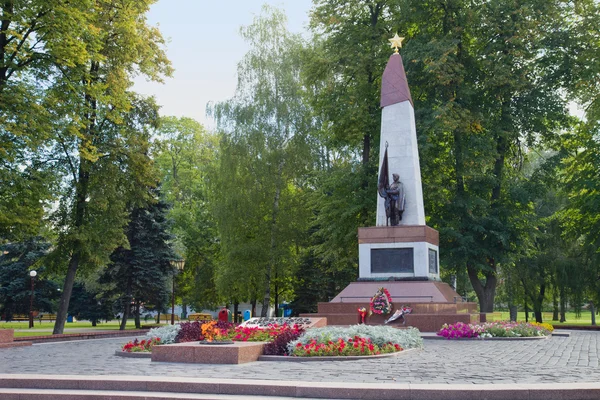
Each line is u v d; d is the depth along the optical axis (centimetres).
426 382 1011
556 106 3538
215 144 6159
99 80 3127
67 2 2567
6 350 1988
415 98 3659
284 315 5372
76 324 5650
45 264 3209
